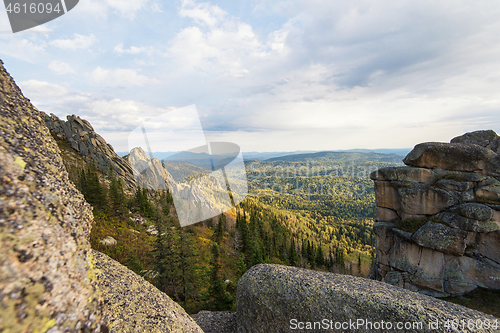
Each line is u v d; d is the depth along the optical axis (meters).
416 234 12.30
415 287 12.24
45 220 1.29
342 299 6.24
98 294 1.51
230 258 33.16
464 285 11.01
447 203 12.21
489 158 11.68
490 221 10.86
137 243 30.77
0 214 1.07
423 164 13.23
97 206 39.22
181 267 17.88
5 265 0.97
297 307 6.58
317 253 59.94
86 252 1.60
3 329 0.84
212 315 9.11
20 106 1.63
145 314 3.36
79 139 68.88
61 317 1.11
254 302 7.40
